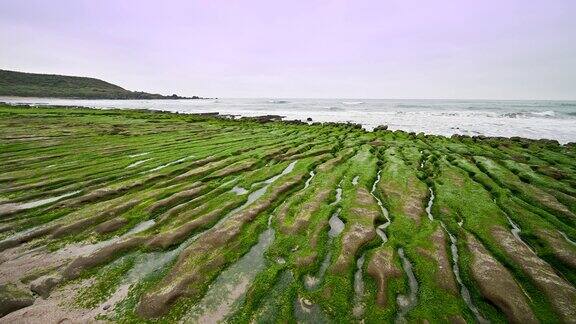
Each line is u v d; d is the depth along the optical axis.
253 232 17.58
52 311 12.00
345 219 18.89
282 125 70.56
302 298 12.41
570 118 100.56
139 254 15.91
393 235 16.94
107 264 15.08
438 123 86.31
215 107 181.88
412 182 25.50
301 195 22.80
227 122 77.25
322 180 26.27
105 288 13.38
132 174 29.53
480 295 12.76
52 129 54.25
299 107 179.62
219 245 16.16
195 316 11.75
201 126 66.38
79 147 40.06
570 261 14.79
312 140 47.72
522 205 21.55
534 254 15.39
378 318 11.41
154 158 34.88
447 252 15.49
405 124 84.06
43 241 17.27
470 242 16.41
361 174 28.27
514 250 15.56
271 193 23.02
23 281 13.74
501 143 44.94
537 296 12.62
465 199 22.16
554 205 21.20
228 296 12.76
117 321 11.57
